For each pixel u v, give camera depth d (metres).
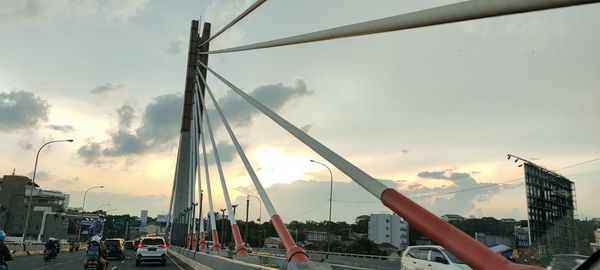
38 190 122.38
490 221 36.12
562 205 26.97
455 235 6.87
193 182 59.78
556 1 6.17
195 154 61.56
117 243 38.53
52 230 108.81
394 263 33.34
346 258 41.84
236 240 27.91
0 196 108.31
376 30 11.25
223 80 32.03
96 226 101.69
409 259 16.33
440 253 15.02
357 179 10.01
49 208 114.56
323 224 96.31
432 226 7.28
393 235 86.56
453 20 8.23
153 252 30.66
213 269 18.42
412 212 7.81
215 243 35.81
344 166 10.94
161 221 143.25
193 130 62.91
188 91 71.88
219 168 36.09
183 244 56.47
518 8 6.75
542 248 12.36
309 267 12.65
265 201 20.31
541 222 24.77
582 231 13.97
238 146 27.50
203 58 68.56
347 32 13.12
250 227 103.44
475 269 6.38
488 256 6.32
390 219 87.31
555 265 6.15
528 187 24.92
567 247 12.23
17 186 109.88
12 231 106.94
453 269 14.17
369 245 61.56
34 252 43.66
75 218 118.44
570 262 6.01
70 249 54.00
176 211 69.25
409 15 9.65
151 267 28.61
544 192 25.91
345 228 96.12
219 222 100.69
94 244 16.53
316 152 13.02
